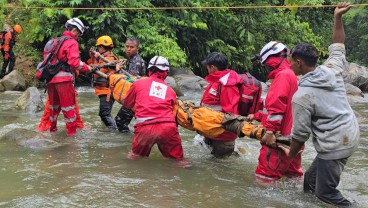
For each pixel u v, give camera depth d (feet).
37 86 40.29
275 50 13.55
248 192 13.19
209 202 12.23
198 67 52.39
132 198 12.33
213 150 17.08
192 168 15.64
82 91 38.11
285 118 13.55
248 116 15.49
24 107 27.22
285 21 56.70
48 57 19.83
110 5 41.98
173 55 43.80
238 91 15.93
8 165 15.33
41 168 15.02
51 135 20.24
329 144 11.41
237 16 53.16
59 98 20.16
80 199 12.14
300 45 12.42
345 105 11.63
